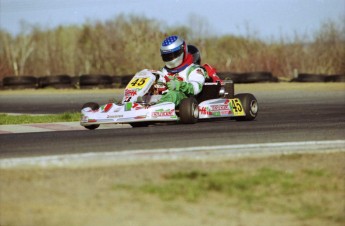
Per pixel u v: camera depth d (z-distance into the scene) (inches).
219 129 1257.4
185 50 1450.5
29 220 642.8
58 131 1309.1
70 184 759.7
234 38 4822.8
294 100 2498.8
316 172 830.5
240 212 679.7
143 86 1368.1
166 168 837.2
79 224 634.8
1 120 1681.8
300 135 1152.2
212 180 778.2
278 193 745.0
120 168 835.4
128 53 4399.6
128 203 696.4
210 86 1475.1
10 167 844.6
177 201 708.7
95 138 1123.3
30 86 3745.1
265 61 4291.3
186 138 1100.5
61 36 5334.6
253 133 1181.1
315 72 4271.7
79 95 3110.2
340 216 670.5
